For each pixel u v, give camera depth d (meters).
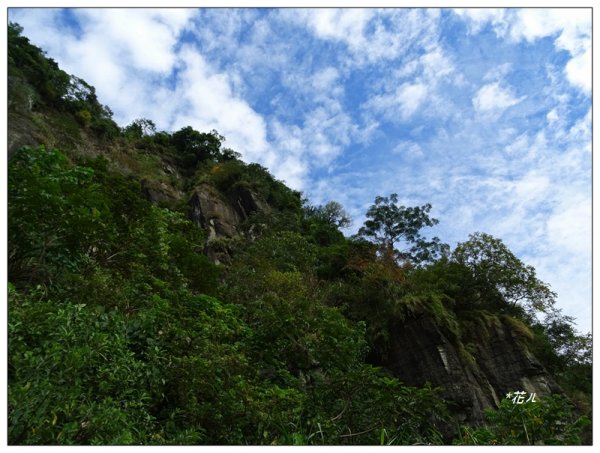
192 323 6.60
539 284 20.56
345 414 6.25
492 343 17.56
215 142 48.09
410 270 20.50
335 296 18.50
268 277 14.97
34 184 5.98
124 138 41.50
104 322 5.36
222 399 5.59
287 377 7.48
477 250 21.41
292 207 37.78
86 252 7.53
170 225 12.45
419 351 16.33
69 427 3.62
